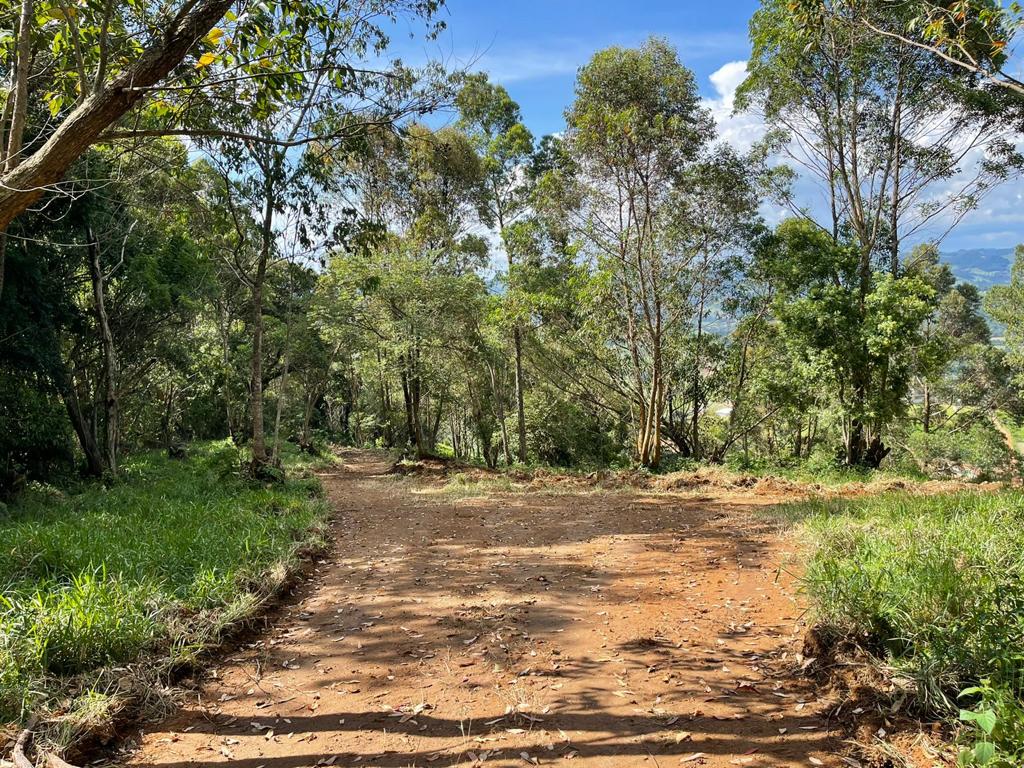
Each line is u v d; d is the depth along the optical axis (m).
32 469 12.94
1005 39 4.62
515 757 3.32
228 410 30.72
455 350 23.25
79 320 15.11
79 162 11.96
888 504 8.33
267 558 7.07
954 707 3.20
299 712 3.94
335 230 13.17
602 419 27.62
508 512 11.47
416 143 19.89
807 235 16.55
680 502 11.95
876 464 17.06
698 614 5.41
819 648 4.26
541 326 22.06
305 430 32.78
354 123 8.38
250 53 4.82
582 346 22.09
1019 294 30.08
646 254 17.73
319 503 12.16
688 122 16.45
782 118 17.45
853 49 14.54
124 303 17.62
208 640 4.92
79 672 4.11
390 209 23.47
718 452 23.62
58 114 5.09
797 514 8.98
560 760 3.28
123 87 3.70
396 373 23.27
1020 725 2.71
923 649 3.63
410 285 20.69
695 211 17.80
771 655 4.47
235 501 10.96
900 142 16.34
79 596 4.64
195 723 3.82
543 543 8.62
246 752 3.47
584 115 16.42
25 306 12.53
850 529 6.92
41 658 3.98
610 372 22.22
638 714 3.72
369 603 6.14
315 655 4.88
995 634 3.40
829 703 3.66
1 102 8.20
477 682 4.27
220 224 14.11
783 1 14.16
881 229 17.78
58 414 13.39
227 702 4.09
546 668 4.44
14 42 4.66
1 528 7.72
